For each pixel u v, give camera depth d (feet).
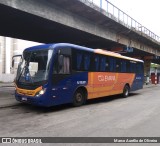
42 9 47.73
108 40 77.82
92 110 34.78
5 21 52.75
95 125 25.08
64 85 34.60
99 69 43.29
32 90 32.09
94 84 41.75
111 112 33.22
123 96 53.57
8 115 30.22
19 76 34.81
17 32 66.33
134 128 23.90
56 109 35.27
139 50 111.55
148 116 30.40
